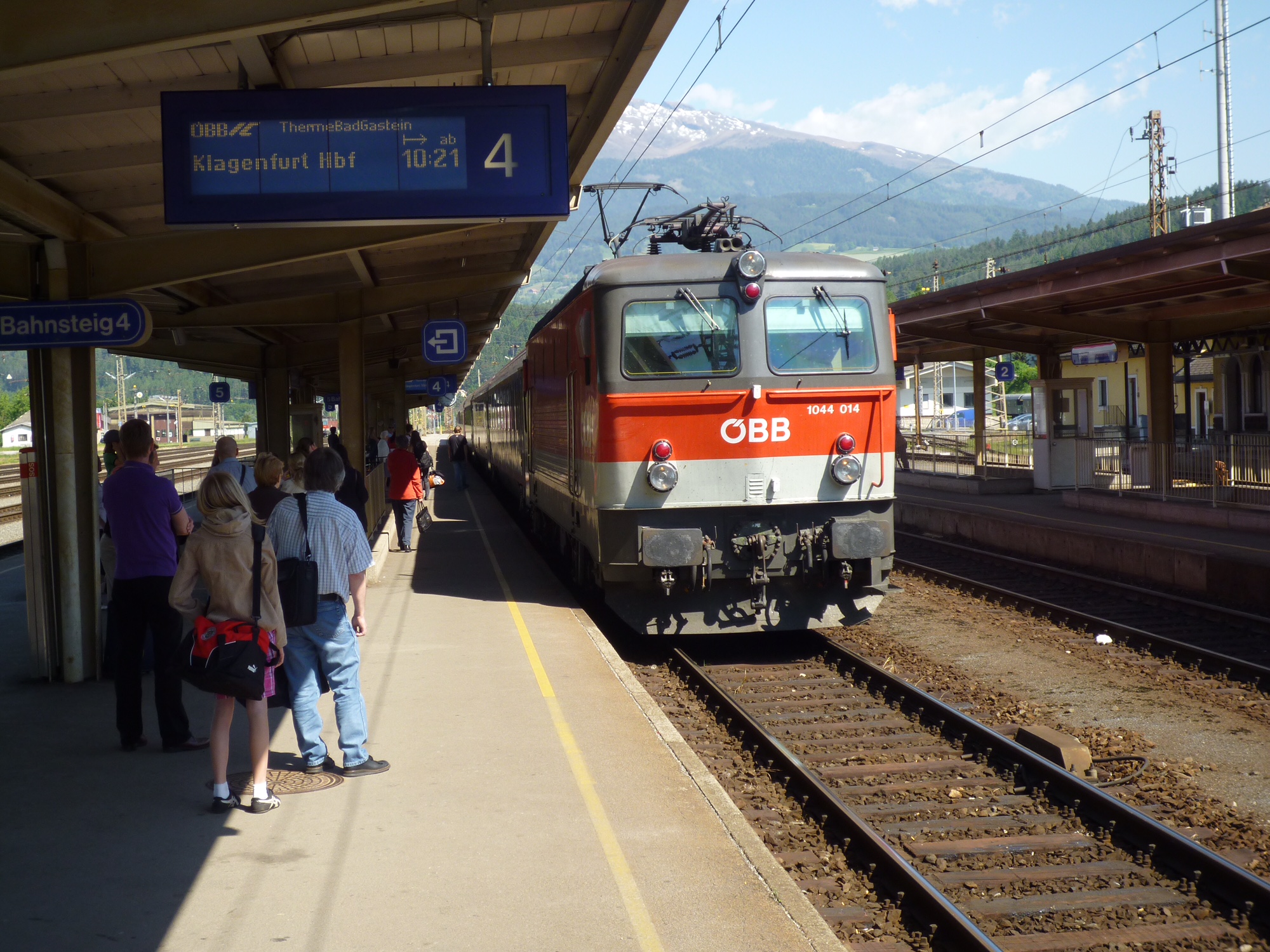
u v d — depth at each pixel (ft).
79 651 27.17
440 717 23.81
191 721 23.75
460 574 46.93
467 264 52.19
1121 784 22.35
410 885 15.12
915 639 38.37
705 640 39.34
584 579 40.55
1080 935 15.90
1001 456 104.94
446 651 30.81
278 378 79.41
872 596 35.12
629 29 24.63
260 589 17.57
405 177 23.32
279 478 24.41
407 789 19.08
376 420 163.53
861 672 32.19
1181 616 41.01
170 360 77.25
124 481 21.33
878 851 18.31
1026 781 22.48
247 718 23.94
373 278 50.42
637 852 16.28
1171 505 60.80
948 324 83.51
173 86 24.64
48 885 15.07
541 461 51.19
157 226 35.01
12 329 26.58
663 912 14.32
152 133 26.25
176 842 16.63
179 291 42.32
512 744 21.76
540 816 17.75
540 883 15.20
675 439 32.96
